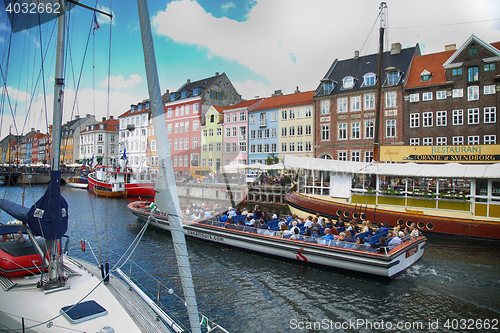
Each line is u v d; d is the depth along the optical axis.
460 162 17.92
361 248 11.21
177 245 2.47
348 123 33.94
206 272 11.88
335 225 14.20
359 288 10.53
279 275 11.65
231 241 14.43
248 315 8.70
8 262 5.95
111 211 24.81
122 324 4.68
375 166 18.08
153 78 2.56
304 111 36.78
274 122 38.75
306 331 7.96
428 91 29.89
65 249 8.03
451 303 9.50
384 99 32.03
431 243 15.75
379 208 17.94
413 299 9.75
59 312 4.86
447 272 11.96
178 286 10.38
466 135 28.28
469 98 28.19
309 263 12.53
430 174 16.64
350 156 33.66
